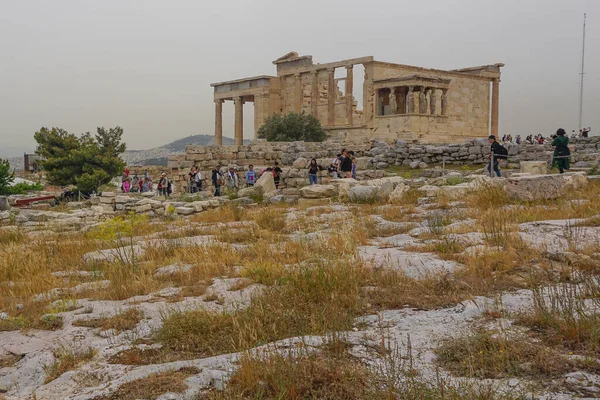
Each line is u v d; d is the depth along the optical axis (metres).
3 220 24.58
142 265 12.04
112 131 60.78
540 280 9.07
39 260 13.41
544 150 35.34
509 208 16.06
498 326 7.05
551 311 7.13
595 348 6.16
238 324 7.31
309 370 5.89
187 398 5.57
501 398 5.11
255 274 10.32
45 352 7.21
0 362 7.09
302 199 24.42
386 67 60.09
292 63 67.38
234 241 15.30
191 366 6.35
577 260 9.77
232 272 10.98
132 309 8.65
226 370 6.09
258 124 69.06
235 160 44.97
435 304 8.27
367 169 38.06
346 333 7.10
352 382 5.70
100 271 12.18
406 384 5.57
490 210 15.65
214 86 74.06
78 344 7.46
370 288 9.09
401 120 55.66
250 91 69.88
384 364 6.12
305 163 36.81
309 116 61.22
